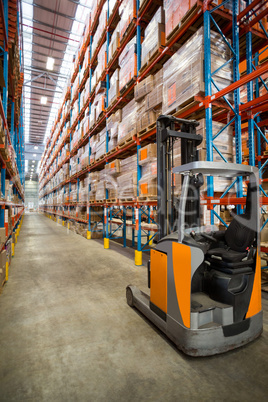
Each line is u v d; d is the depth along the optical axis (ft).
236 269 7.60
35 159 135.95
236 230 7.73
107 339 8.34
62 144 52.70
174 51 14.98
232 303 7.30
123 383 6.19
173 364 6.94
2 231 12.86
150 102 16.19
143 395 5.76
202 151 12.27
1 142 11.46
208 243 8.57
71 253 23.09
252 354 7.36
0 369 6.77
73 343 8.09
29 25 54.90
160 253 8.54
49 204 86.43
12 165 17.87
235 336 7.27
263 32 14.35
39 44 61.67
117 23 24.07
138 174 18.07
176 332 7.48
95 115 28.91
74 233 39.70
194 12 12.10
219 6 11.48
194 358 7.20
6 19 15.17
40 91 81.76
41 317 10.00
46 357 7.32
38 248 25.81
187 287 7.00
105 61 24.82
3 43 15.85
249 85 13.98
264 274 14.32
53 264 18.83
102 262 19.47
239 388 5.98
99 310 10.66
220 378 6.35
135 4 18.22
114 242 29.86
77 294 12.52
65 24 55.47
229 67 12.85
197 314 6.98
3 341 8.23
